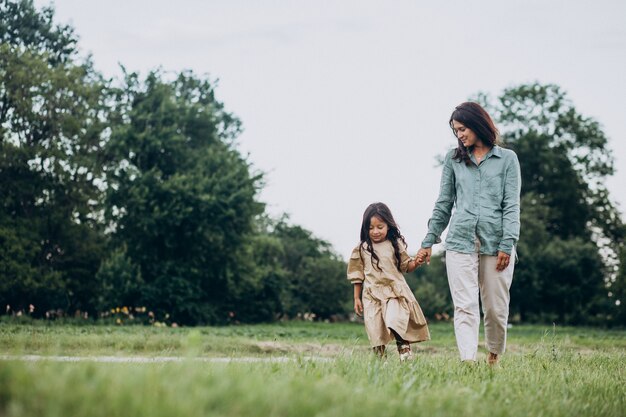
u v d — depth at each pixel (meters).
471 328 6.34
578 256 44.75
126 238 35.59
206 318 35.72
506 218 6.47
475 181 6.56
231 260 37.75
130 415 2.24
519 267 45.06
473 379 4.73
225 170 36.81
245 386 2.79
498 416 3.31
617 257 48.12
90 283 35.34
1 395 2.41
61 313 33.84
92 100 35.59
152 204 34.06
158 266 35.00
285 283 43.66
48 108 34.19
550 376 5.27
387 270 7.54
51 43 39.06
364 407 2.82
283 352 13.13
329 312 49.75
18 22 38.09
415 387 3.84
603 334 28.36
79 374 2.71
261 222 52.50
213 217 35.28
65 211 34.94
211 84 41.38
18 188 33.50
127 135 34.56
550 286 44.59
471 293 6.40
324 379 3.65
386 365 4.86
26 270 31.72
